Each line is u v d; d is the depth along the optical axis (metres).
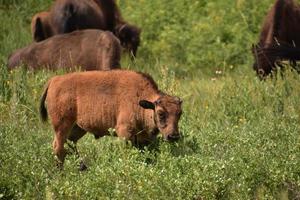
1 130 33.28
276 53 46.53
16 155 29.42
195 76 52.31
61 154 31.89
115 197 26.48
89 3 53.75
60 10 52.97
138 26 59.84
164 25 59.75
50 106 32.09
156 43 57.88
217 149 31.77
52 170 29.64
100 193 26.77
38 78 42.50
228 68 53.75
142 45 58.00
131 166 28.05
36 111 38.81
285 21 48.31
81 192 26.70
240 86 41.94
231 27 57.38
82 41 48.22
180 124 35.91
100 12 54.28
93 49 47.50
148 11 60.62
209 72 53.62
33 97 39.88
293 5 48.84
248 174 28.11
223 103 39.72
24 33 59.41
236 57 54.66
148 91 31.61
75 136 33.09
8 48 57.59
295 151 30.17
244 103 39.19
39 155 30.67
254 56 48.69
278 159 29.25
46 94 32.84
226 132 33.56
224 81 45.38
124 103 31.55
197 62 54.66
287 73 43.31
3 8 62.38
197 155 30.73
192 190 26.72
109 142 32.44
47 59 49.00
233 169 28.45
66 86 32.00
